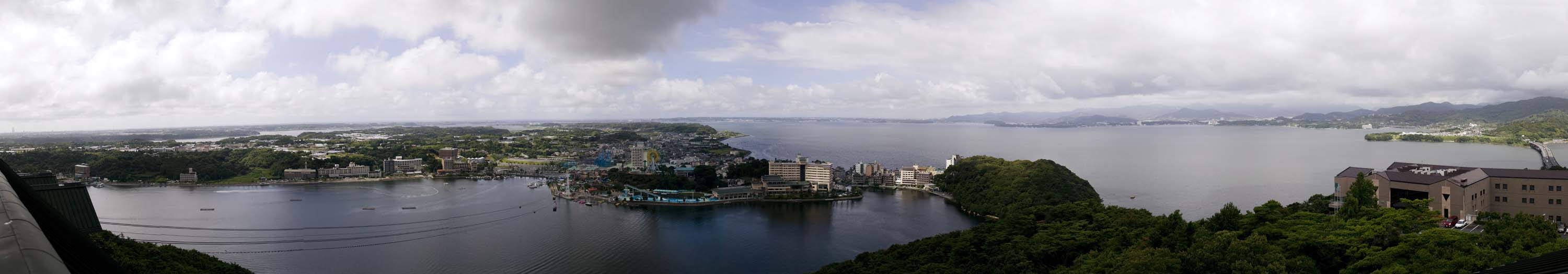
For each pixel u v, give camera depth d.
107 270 55.91
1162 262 160.25
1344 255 167.75
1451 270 134.12
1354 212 198.38
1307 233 175.00
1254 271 147.00
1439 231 156.62
